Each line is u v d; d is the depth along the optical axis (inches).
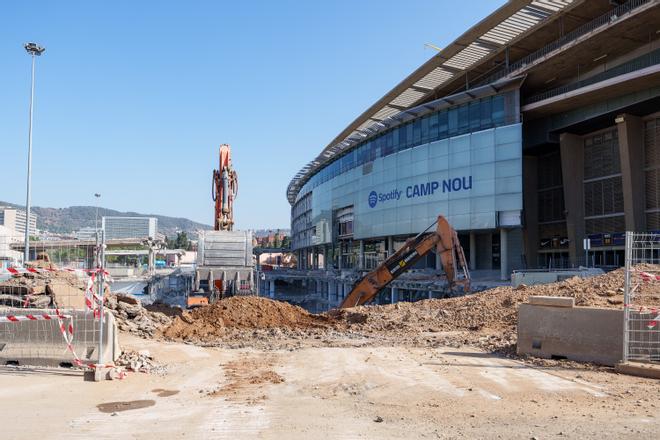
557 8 1669.5
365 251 2861.7
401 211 2352.4
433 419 268.8
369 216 2630.4
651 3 1437.0
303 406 302.4
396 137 2456.9
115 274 2869.1
